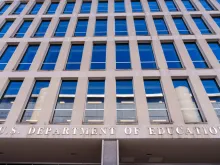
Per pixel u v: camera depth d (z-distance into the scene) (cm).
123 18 1964
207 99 1274
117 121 1208
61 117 1245
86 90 1347
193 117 1222
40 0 2239
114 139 1102
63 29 1888
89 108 1277
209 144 1117
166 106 1268
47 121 1185
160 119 1216
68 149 1181
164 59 1528
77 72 1450
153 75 1412
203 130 1114
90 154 1224
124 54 1609
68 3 2212
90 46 1652
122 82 1409
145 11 2017
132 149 1167
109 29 1822
